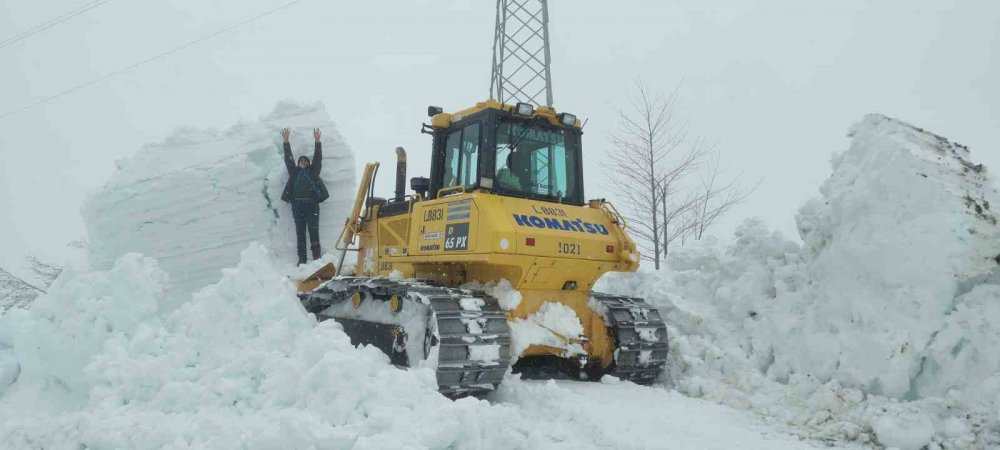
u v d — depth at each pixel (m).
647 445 5.31
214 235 10.86
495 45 17.62
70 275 8.34
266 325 6.83
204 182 10.85
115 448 5.60
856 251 6.65
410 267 8.05
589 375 7.92
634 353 7.58
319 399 5.08
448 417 4.68
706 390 7.24
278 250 11.25
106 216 10.77
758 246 8.46
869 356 6.22
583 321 7.64
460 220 7.14
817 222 7.47
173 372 6.54
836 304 6.82
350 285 7.99
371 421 4.65
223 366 6.27
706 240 10.45
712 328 8.33
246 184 11.03
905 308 6.15
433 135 8.37
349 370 5.11
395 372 5.25
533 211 7.20
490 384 6.49
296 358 5.71
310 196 11.07
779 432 5.86
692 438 5.58
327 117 11.79
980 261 5.95
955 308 6.02
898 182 6.49
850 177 7.26
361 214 9.27
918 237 6.22
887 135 6.93
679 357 8.09
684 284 9.46
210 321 7.00
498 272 7.26
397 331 7.21
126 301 7.70
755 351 7.58
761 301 7.92
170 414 5.97
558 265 7.13
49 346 7.83
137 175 10.85
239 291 7.09
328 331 5.96
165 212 10.75
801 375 6.82
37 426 6.36
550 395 6.33
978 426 5.20
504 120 7.64
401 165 9.05
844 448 5.41
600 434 5.55
